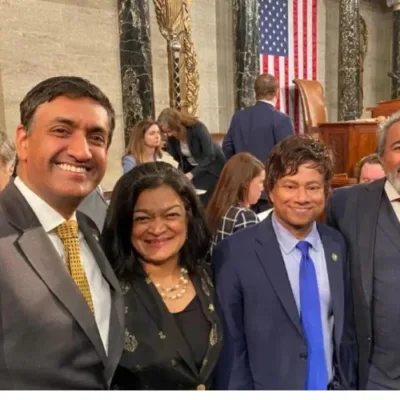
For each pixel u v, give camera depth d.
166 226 1.49
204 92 8.05
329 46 10.02
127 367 1.39
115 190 1.54
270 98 4.76
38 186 1.15
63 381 1.08
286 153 1.62
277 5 8.70
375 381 1.80
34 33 5.98
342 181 4.42
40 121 1.10
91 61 6.54
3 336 1.03
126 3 6.43
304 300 1.66
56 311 1.09
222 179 2.61
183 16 6.71
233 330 1.65
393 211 1.85
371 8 11.23
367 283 1.79
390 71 11.81
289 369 1.62
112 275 1.35
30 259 1.09
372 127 5.04
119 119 6.88
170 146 4.66
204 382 1.46
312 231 1.74
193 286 1.59
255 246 1.70
